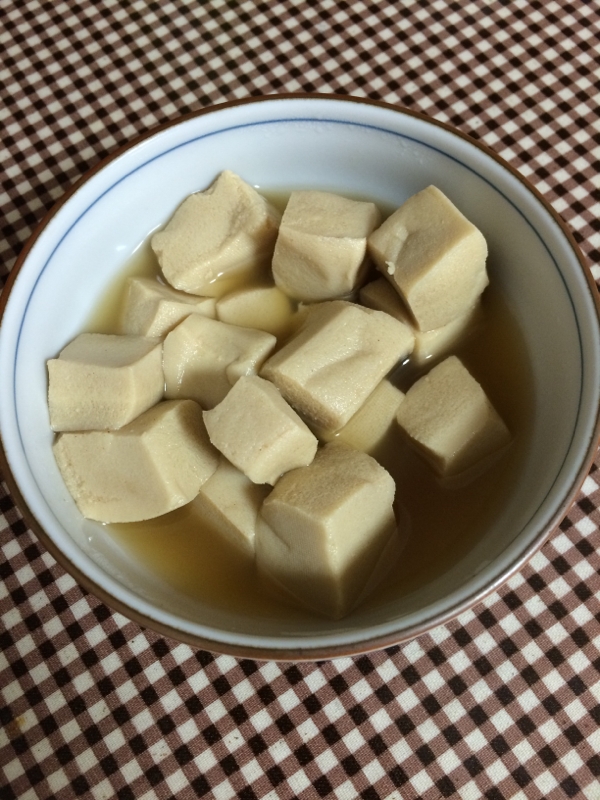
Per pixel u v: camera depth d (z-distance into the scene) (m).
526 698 0.22
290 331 0.25
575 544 0.23
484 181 0.23
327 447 0.23
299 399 0.23
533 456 0.22
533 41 0.30
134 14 0.31
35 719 0.22
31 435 0.22
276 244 0.24
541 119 0.29
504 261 0.24
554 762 0.21
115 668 0.22
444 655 0.22
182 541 0.23
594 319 0.20
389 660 0.22
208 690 0.22
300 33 0.31
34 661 0.22
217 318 0.25
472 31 0.30
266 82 0.30
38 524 0.19
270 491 0.23
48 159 0.29
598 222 0.27
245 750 0.21
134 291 0.25
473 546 0.21
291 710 0.22
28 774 0.21
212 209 0.25
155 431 0.22
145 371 0.23
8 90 0.30
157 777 0.21
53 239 0.23
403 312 0.24
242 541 0.22
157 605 0.19
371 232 0.24
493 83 0.29
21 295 0.22
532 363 0.23
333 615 0.21
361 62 0.30
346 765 0.21
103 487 0.22
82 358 0.23
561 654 0.22
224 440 0.22
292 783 0.21
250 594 0.22
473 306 0.24
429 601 0.19
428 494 0.23
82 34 0.31
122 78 0.30
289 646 0.18
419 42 0.30
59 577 0.23
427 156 0.24
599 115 0.29
